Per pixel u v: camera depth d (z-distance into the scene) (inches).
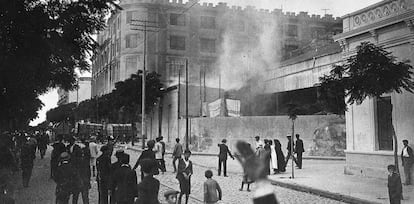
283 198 525.0
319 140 1220.5
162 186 609.9
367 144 692.7
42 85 593.0
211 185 329.4
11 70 469.1
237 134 1337.4
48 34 500.1
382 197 484.4
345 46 742.5
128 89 2052.2
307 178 695.7
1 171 408.8
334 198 514.3
